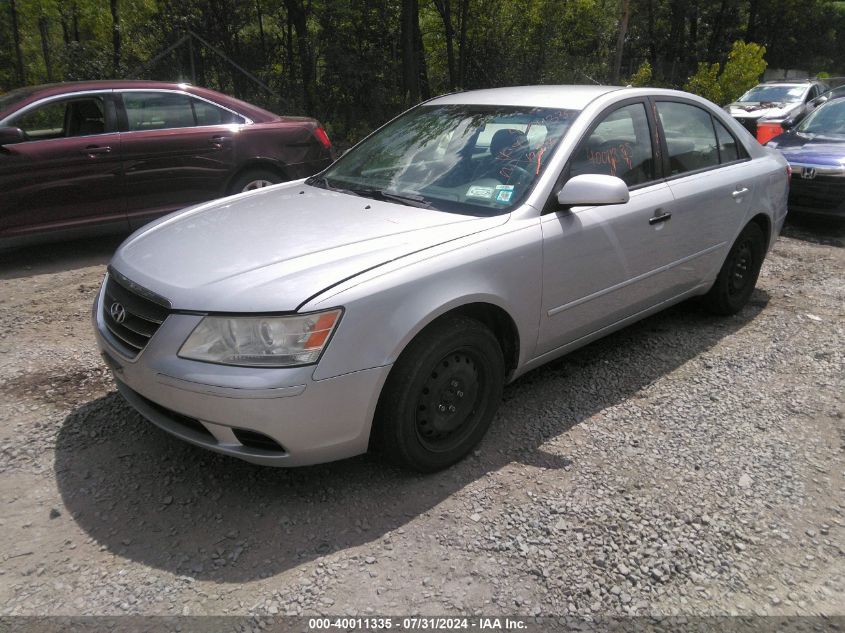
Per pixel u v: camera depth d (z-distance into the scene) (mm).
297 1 15445
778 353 4430
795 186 7707
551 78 19484
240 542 2604
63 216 5973
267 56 16156
